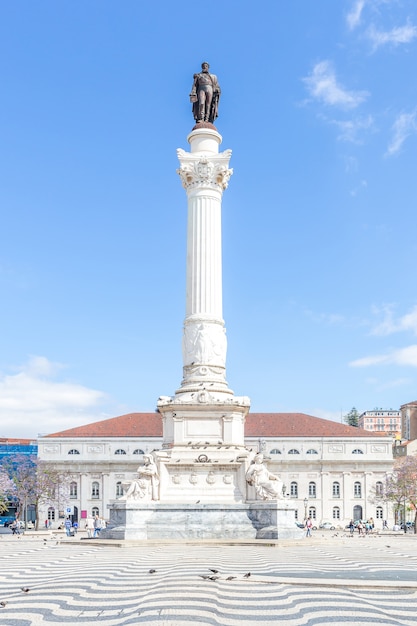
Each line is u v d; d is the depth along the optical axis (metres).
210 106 36.59
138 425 104.06
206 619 9.77
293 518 28.62
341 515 101.44
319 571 16.00
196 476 29.84
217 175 34.66
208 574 14.92
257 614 10.23
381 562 19.33
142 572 15.71
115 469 100.62
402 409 140.50
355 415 192.50
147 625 9.33
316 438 102.94
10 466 78.69
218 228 34.53
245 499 29.41
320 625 9.47
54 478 80.62
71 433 102.25
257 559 19.44
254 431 103.81
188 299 33.81
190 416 31.30
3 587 13.49
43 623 9.62
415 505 77.69
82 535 53.09
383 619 9.99
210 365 32.78
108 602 11.40
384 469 102.12
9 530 76.38
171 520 28.11
